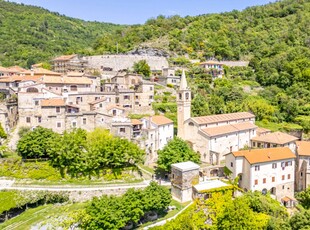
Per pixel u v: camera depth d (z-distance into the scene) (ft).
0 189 222.89
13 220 207.41
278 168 255.50
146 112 364.99
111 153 245.45
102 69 502.79
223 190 233.76
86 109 325.21
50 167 241.14
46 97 294.66
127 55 532.73
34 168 239.50
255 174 245.24
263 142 304.71
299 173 273.54
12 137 273.95
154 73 498.69
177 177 236.43
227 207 205.77
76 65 493.77
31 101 285.43
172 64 560.20
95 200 197.16
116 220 188.75
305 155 270.87
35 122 282.36
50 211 213.46
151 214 217.77
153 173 264.72
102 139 258.16
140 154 253.44
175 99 400.26
